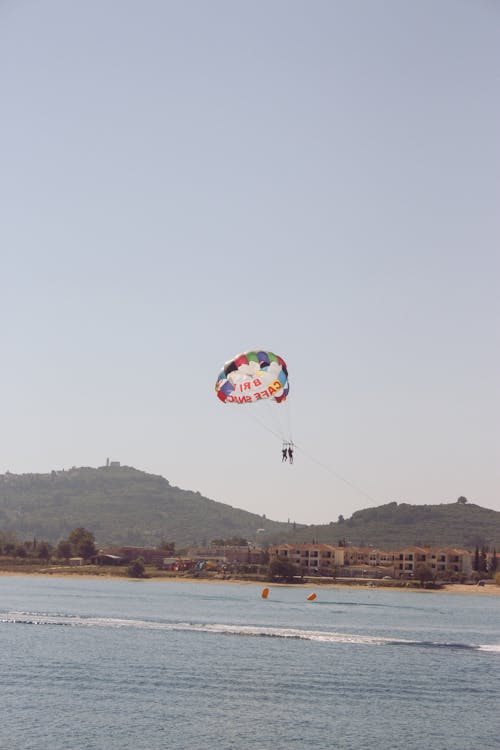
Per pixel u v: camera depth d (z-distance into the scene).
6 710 66.94
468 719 69.06
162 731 63.03
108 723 64.50
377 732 64.69
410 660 93.75
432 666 90.31
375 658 94.31
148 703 70.75
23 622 117.44
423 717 69.31
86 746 59.16
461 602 197.25
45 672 80.75
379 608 165.38
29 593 184.00
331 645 102.88
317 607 161.88
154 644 99.56
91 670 82.31
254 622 126.62
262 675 82.56
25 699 70.44
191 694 74.19
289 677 82.06
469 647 105.69
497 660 95.75
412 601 193.50
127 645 98.25
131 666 84.88
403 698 75.38
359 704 72.75
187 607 151.62
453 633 121.38
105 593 190.50
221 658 91.12
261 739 62.03
